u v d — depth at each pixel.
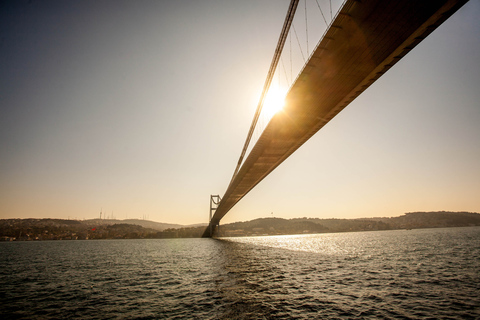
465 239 65.12
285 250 50.69
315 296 14.93
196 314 12.09
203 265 29.62
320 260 32.47
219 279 20.44
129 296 15.89
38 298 15.98
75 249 72.81
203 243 88.25
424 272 22.39
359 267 25.86
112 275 24.23
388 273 22.17
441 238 74.31
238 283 18.66
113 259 40.16
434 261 28.91
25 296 16.55
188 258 38.19
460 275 20.86
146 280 21.03
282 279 19.95
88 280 21.78
